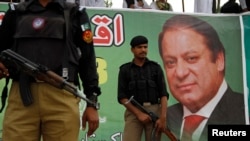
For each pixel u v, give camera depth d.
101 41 6.45
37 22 3.01
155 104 5.66
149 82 5.63
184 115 6.56
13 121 2.97
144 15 6.62
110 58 6.44
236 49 6.81
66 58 3.01
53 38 3.00
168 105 6.54
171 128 6.49
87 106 3.12
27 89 2.95
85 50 3.12
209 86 6.68
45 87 2.96
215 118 6.65
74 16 3.11
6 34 3.13
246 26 6.87
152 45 6.60
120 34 6.52
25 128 2.96
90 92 3.15
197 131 6.59
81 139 6.13
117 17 6.54
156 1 8.40
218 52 6.76
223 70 6.75
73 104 3.01
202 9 8.15
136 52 5.64
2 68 2.96
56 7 3.07
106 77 6.38
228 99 6.71
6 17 3.11
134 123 5.65
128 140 5.64
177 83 6.61
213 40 6.76
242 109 6.72
